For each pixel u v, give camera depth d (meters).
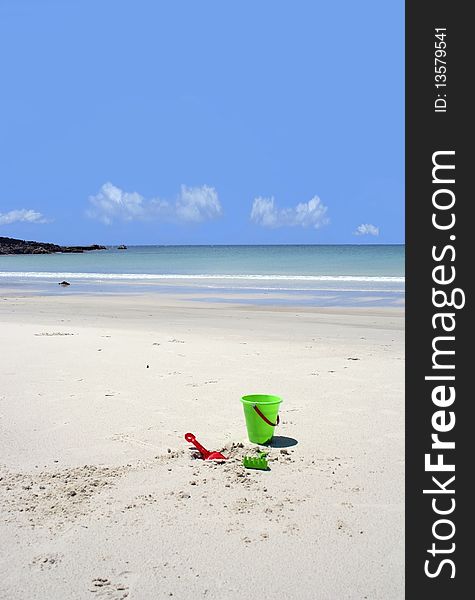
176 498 4.06
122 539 3.48
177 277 35.66
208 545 3.41
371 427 5.70
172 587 2.99
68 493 4.12
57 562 3.23
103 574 3.11
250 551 3.35
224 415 6.09
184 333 12.39
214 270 45.44
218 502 3.99
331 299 20.80
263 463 4.60
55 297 22.69
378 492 4.21
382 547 3.44
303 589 2.98
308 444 5.22
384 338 11.53
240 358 9.30
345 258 67.12
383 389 7.17
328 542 3.47
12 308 18.45
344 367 8.54
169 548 3.38
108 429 5.62
